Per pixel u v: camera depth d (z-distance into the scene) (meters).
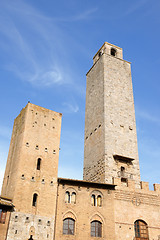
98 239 39.59
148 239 42.62
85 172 56.22
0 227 34.81
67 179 41.84
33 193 39.38
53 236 37.59
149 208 45.41
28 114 45.16
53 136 45.75
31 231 36.59
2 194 43.50
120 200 43.84
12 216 36.34
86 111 64.25
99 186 43.78
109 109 56.28
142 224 43.75
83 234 39.22
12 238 35.00
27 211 37.66
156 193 47.50
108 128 53.78
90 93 64.94
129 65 66.19
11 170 43.16
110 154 51.06
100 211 41.78
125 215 42.88
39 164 42.62
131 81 63.84
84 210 41.06
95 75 65.19
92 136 57.59
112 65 63.19
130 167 51.88
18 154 42.38
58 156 44.56
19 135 45.16
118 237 40.59
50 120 46.88
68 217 39.91
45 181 41.22
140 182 47.97
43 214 38.53
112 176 48.88
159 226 44.66
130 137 55.47
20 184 39.03
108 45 67.31
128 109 58.94
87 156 57.34
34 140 43.56
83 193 42.38
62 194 41.25
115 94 59.12
